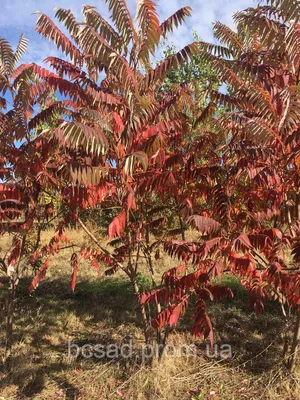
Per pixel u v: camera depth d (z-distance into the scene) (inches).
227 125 137.0
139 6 99.7
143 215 156.6
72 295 267.6
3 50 138.1
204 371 152.7
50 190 152.8
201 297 105.7
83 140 84.2
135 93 99.4
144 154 95.9
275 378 142.6
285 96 95.6
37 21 110.0
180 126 118.2
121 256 153.6
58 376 154.9
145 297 110.6
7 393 142.1
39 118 124.3
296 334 143.6
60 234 150.3
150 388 140.3
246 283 127.6
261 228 125.3
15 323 213.2
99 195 110.3
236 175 119.3
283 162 116.7
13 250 164.1
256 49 146.3
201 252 98.0
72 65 118.6
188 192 138.6
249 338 184.4
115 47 110.3
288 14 110.7
